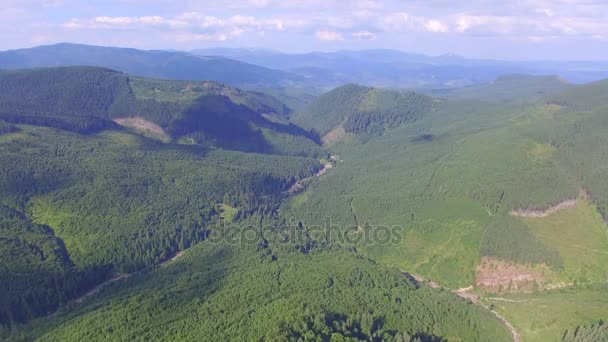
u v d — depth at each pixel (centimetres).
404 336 16225
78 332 16188
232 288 19112
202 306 17675
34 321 18288
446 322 18612
